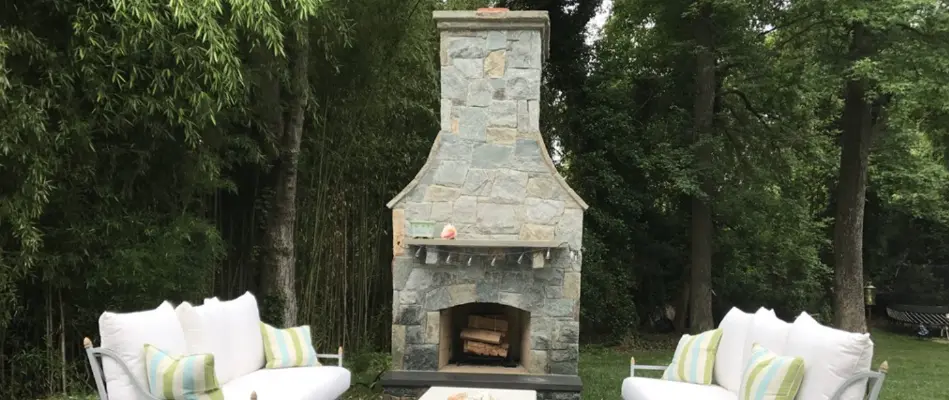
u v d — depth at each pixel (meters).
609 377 6.07
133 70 3.59
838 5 6.95
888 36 7.09
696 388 3.60
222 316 3.70
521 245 4.80
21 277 3.63
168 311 3.30
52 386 4.19
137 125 4.04
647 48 9.23
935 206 10.24
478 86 5.11
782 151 8.64
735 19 8.00
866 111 8.22
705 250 8.34
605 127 8.55
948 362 7.59
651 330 9.57
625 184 8.67
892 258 11.95
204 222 4.59
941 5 6.67
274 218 5.47
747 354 3.51
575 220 5.00
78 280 4.13
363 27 5.56
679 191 8.55
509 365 5.25
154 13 3.32
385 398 4.63
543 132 8.69
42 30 3.52
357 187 6.59
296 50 5.02
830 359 2.84
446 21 5.10
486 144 5.09
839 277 8.40
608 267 8.62
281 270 5.44
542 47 5.57
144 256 4.05
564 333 4.97
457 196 5.05
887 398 5.38
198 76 3.74
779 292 9.66
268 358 4.01
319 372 3.86
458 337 5.51
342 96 5.95
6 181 3.50
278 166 5.55
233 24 3.61
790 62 8.26
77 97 3.67
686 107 9.09
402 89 6.37
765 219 8.84
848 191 8.36
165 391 2.85
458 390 3.56
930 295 11.43
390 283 7.07
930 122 8.78
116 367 2.93
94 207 4.03
